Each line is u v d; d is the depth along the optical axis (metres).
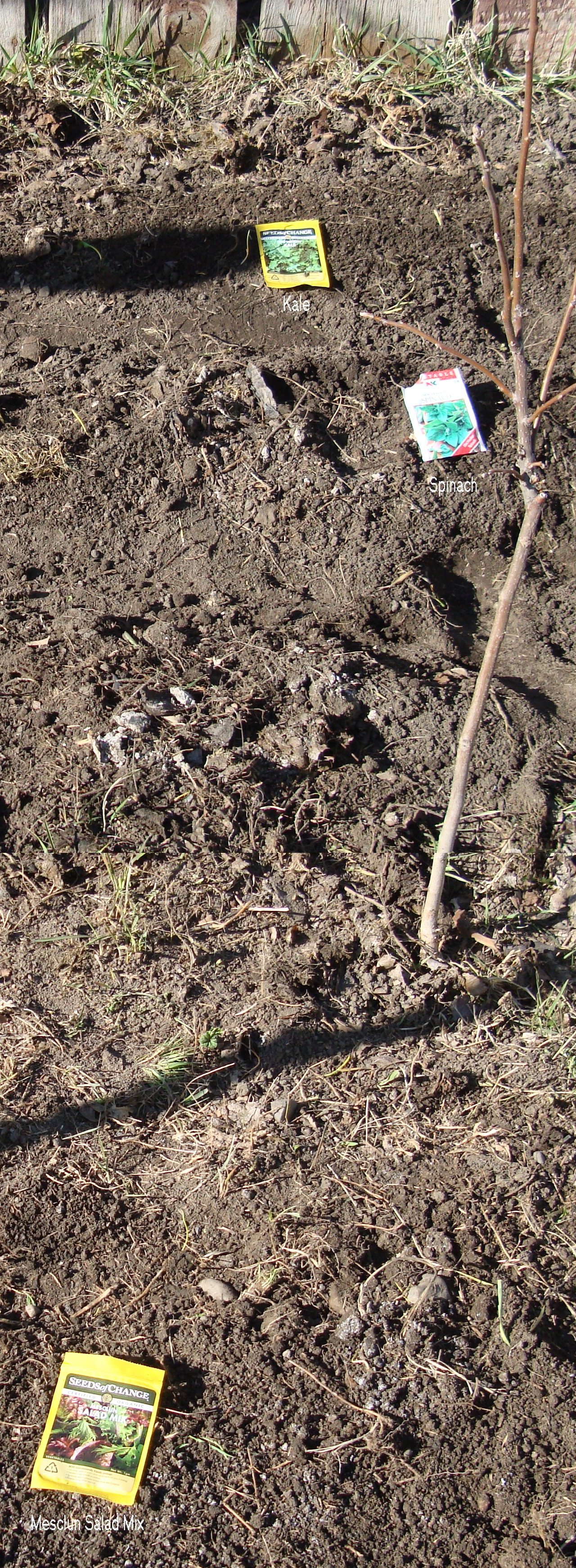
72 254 4.38
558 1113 2.53
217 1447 2.10
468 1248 2.32
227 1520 2.03
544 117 4.72
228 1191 2.38
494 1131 2.49
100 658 3.18
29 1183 2.37
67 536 3.69
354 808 2.99
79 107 4.68
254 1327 2.22
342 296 4.38
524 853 2.96
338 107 4.71
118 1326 2.23
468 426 3.99
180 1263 2.30
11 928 2.73
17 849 2.86
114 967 2.68
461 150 4.59
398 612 3.57
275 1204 2.37
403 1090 2.54
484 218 4.44
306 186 4.48
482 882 2.91
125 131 4.64
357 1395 2.15
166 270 4.39
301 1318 2.23
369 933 2.74
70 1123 2.46
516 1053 2.63
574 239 4.41
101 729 3.00
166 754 2.97
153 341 4.21
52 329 4.25
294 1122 2.48
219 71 4.82
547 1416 2.14
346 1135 2.47
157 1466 2.08
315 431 3.99
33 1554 1.99
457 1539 2.01
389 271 4.42
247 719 3.08
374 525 3.77
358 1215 2.36
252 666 3.24
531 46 1.86
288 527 3.75
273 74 4.81
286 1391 2.15
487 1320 2.24
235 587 3.58
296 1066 2.56
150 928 2.72
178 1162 2.42
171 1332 2.22
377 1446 2.09
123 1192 2.38
